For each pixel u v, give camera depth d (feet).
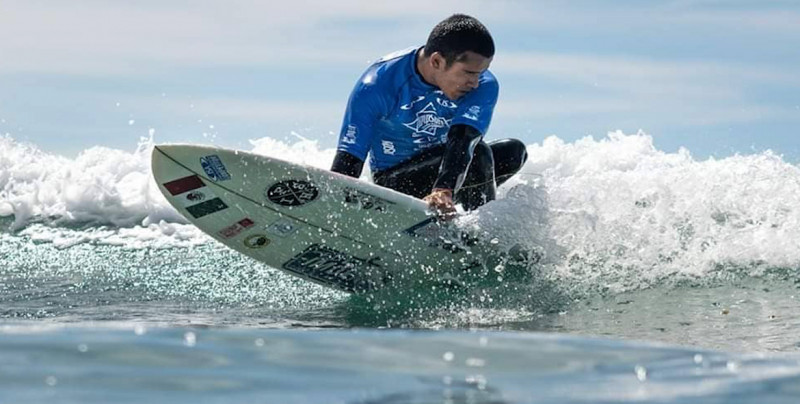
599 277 60.49
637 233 63.62
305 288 63.21
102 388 20.89
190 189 57.88
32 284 65.21
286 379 22.27
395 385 21.90
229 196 58.08
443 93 63.98
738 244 63.93
